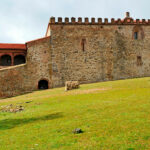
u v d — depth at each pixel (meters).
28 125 12.95
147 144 8.51
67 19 44.16
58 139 9.86
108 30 45.75
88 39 44.81
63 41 43.72
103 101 19.03
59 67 43.09
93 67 44.53
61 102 20.78
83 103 18.92
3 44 45.25
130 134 9.75
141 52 47.09
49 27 45.03
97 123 11.97
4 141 10.27
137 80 37.59
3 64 44.47
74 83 33.09
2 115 17.02
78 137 9.92
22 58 46.25
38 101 22.73
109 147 8.46
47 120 13.78
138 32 47.44
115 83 35.94
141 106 15.46
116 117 12.88
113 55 45.53
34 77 41.47
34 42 42.16
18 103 22.45
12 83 39.41
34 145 9.33
